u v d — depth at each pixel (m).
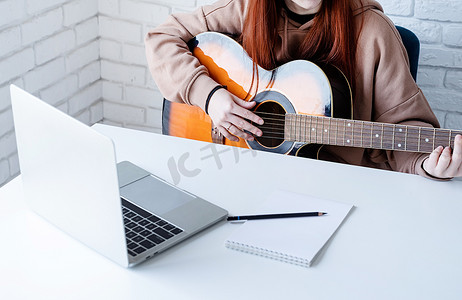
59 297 1.03
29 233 1.19
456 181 1.40
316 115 1.68
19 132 1.22
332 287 1.06
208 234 1.20
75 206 1.14
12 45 2.15
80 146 1.06
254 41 1.76
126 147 1.51
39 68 2.32
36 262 1.11
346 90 1.66
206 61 1.85
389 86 1.70
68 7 2.40
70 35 2.45
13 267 1.09
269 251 1.13
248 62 1.78
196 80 1.78
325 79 1.67
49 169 1.16
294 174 1.42
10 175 2.26
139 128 2.74
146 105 2.69
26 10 2.18
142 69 2.62
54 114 1.10
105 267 1.10
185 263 1.12
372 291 1.05
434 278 1.09
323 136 1.67
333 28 1.70
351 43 1.70
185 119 1.89
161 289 1.05
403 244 1.18
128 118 2.74
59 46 2.40
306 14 1.73
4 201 1.30
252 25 1.75
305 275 1.09
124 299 1.03
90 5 2.53
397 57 1.69
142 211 1.24
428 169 1.40
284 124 1.71
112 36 2.61
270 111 1.74
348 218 1.26
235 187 1.36
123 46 2.61
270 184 1.38
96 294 1.04
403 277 1.09
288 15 1.74
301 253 1.12
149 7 2.50
